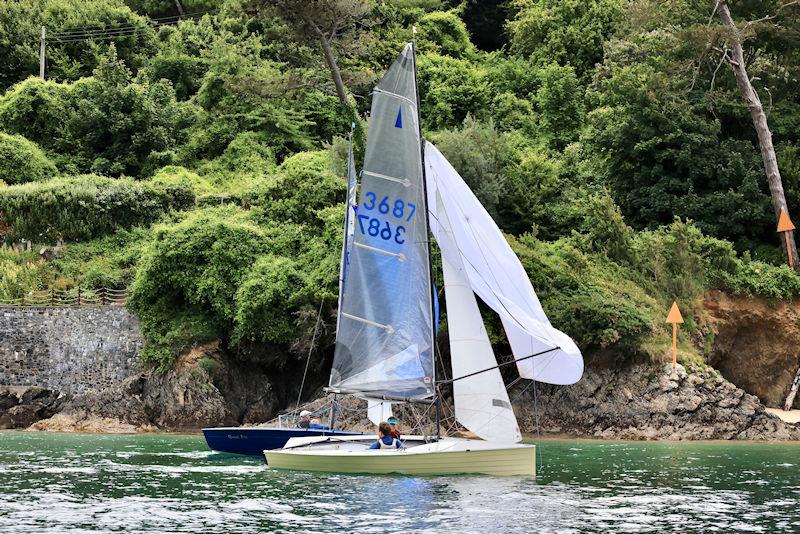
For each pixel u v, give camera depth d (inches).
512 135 6146.7
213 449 3312.0
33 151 6067.9
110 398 4355.3
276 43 6717.5
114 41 7352.4
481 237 2674.7
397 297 2743.6
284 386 4650.6
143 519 1987.0
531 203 5231.3
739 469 2923.2
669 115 5334.6
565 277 4525.1
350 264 2790.4
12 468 2802.7
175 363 4414.4
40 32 7244.1
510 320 2630.4
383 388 2733.8
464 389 2657.5
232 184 5925.2
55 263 5128.0
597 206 4943.4
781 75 5423.2
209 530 1879.9
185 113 6515.8
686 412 4121.6
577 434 4178.2
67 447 3479.3
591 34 6884.8
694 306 4611.2
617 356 4271.7
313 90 6451.8
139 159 6259.8
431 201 2743.6
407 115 2770.7
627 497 2321.6
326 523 1951.3
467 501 2220.7
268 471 2743.6
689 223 4854.8
